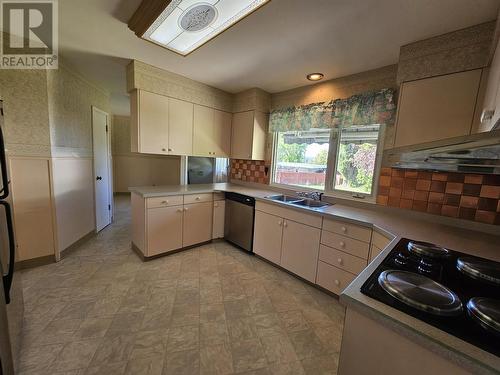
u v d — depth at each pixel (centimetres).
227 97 338
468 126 146
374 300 72
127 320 170
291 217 241
